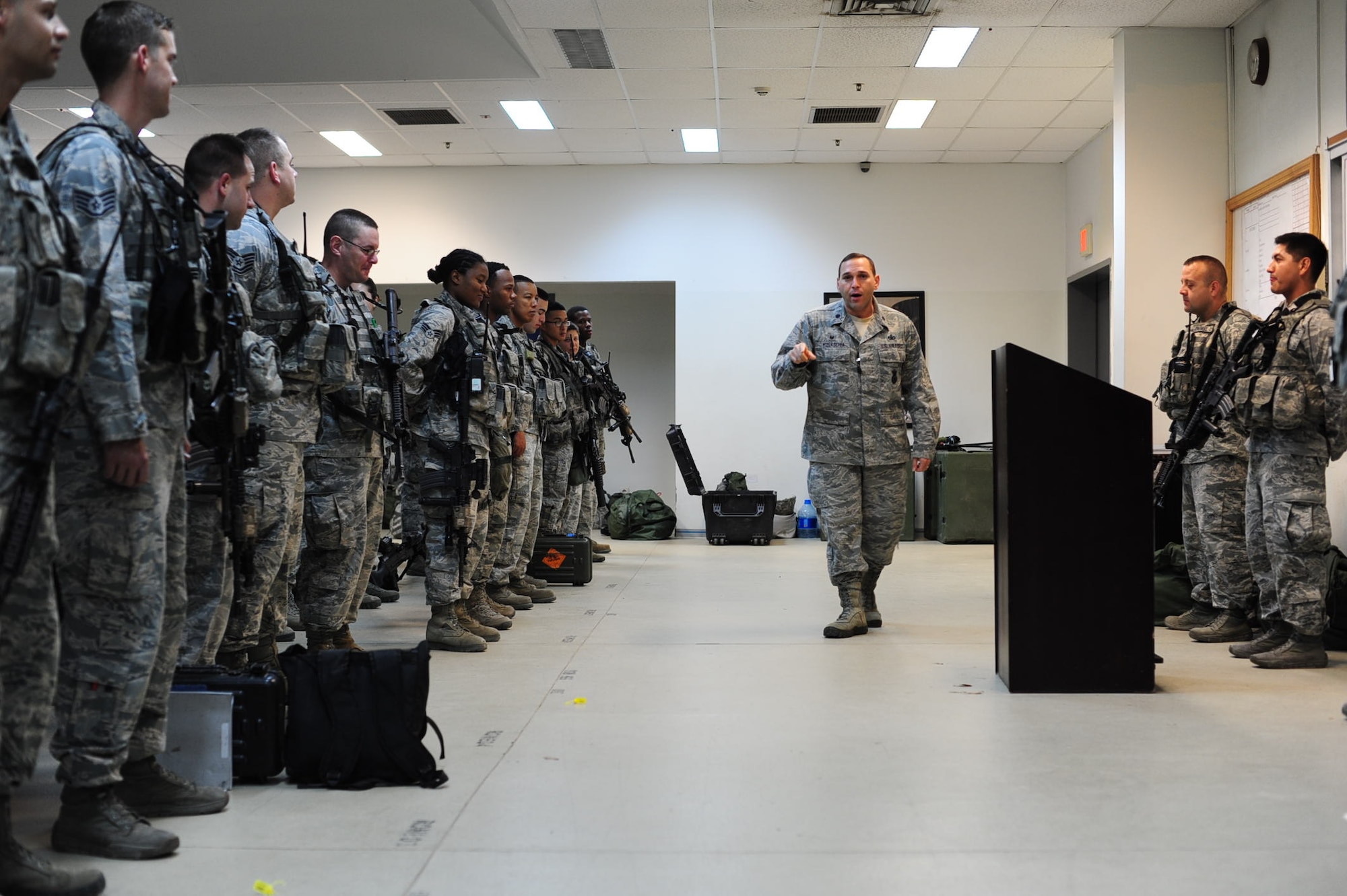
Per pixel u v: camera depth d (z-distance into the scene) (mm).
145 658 2070
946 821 2305
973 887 1944
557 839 2199
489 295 5105
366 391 3621
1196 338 4633
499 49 8031
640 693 3604
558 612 5559
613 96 8711
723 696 3547
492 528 4938
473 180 10961
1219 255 7141
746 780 2605
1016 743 2941
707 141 10047
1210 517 4637
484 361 4367
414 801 2447
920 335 10844
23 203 1724
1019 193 10828
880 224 10867
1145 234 7156
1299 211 6137
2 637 1796
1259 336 4082
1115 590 3574
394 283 11070
